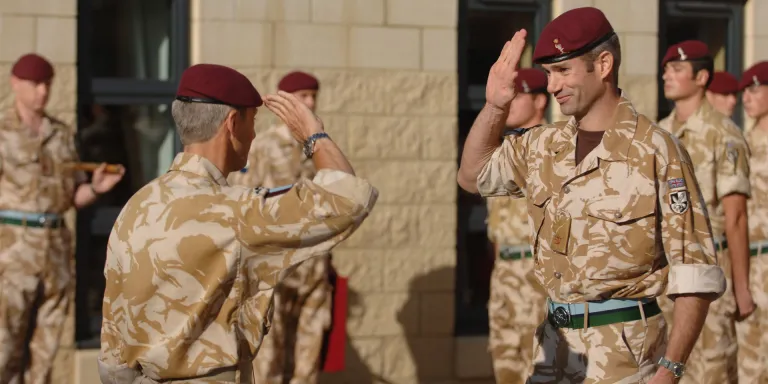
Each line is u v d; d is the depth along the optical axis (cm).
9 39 759
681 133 695
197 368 355
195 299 355
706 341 696
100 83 802
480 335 855
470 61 864
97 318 805
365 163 820
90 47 801
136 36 811
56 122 737
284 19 804
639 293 433
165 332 356
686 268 414
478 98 866
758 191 777
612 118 437
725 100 845
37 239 723
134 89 808
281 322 738
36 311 734
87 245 802
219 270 353
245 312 360
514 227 753
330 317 753
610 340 433
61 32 770
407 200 829
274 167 732
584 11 436
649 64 877
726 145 676
